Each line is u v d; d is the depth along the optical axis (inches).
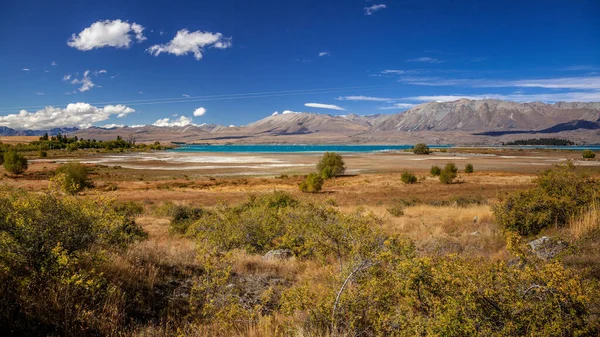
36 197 184.1
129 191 1745.8
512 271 125.7
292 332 153.7
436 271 130.7
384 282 157.9
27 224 167.2
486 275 125.3
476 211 679.7
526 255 159.0
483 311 116.6
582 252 224.5
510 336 109.3
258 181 2223.2
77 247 183.3
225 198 1393.9
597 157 4224.9
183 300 197.5
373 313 149.0
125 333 154.7
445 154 5526.6
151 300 192.1
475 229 459.8
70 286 164.4
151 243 355.3
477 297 117.3
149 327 159.9
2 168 2659.9
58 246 161.9
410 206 994.7
